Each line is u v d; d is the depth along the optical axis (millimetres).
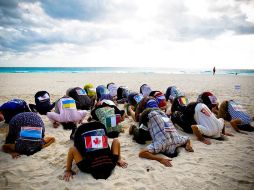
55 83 19188
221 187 3475
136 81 21750
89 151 3654
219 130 5270
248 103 9969
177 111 6254
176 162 4246
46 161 4238
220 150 4824
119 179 3656
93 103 8594
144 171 3900
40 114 7656
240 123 6074
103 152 3723
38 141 4523
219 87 17375
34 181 3572
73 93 7891
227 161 4324
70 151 3707
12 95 11836
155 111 4625
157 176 3756
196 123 5617
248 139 5523
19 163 4121
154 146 4316
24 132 4406
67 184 3502
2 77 25359
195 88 16453
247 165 4176
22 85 17172
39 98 7570
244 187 3479
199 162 4270
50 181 3576
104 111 5574
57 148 4836
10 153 4469
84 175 3771
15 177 3678
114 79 24141
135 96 7629
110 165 3686
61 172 3863
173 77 29328
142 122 4957
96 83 19547
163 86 17531
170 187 3467
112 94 9969
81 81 21375
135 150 4797
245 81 24531
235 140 5445
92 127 3775
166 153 4465
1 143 5023
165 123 4441
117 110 5824
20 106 6125
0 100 10273
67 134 5738
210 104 7262
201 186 3500
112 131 5566
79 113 6188
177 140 4441
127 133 5973
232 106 6301
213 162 4270
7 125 6195
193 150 4742
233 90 15289
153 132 4500
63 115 6027
